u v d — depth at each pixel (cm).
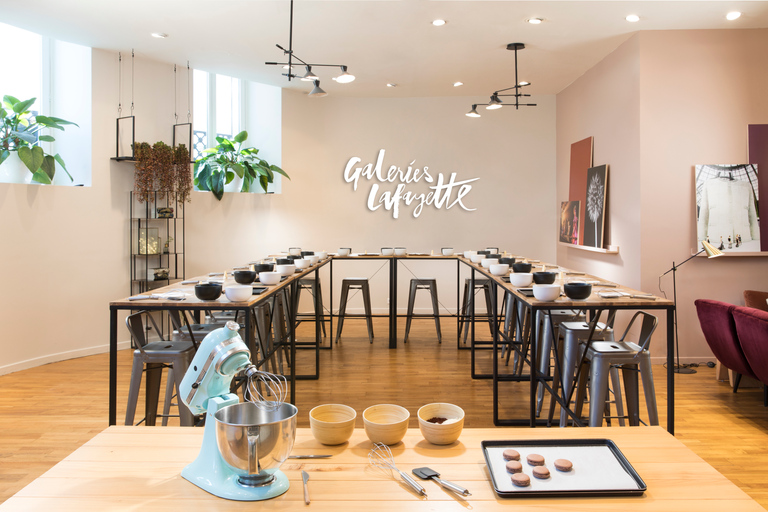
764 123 505
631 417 294
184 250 659
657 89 509
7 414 380
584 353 284
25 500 105
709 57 505
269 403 117
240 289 273
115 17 479
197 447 129
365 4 449
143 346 284
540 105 784
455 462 121
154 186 603
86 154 560
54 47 559
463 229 794
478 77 674
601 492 106
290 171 750
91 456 124
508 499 106
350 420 131
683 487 110
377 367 508
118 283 587
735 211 502
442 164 790
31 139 495
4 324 492
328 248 782
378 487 110
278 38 531
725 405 398
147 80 603
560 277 364
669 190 511
